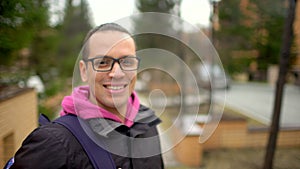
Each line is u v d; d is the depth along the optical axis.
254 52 5.84
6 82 4.03
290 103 9.81
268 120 7.18
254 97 11.81
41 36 6.00
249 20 5.68
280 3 5.36
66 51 11.78
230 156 4.58
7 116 2.33
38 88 5.45
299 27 5.16
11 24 2.90
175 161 4.15
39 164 0.93
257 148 4.97
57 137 0.98
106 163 1.04
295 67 6.07
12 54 3.55
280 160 4.13
